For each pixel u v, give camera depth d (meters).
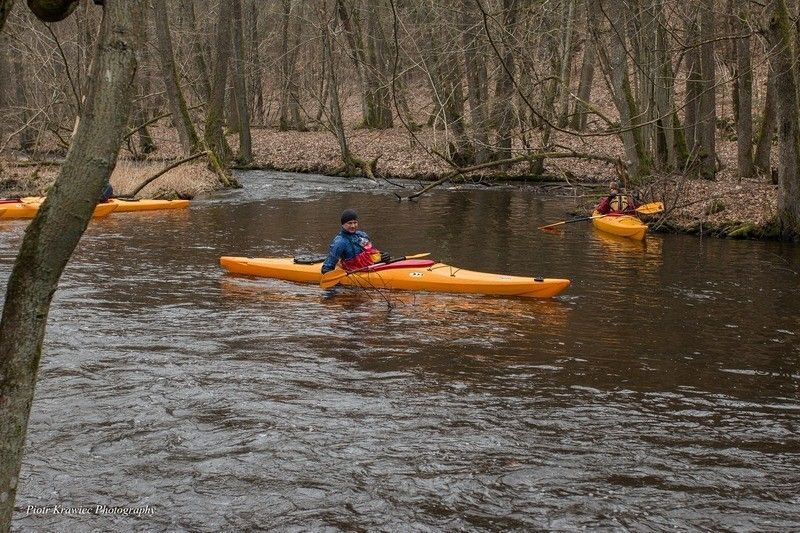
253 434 5.85
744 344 8.38
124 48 2.26
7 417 2.33
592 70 30.41
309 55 41.34
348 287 10.78
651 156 22.83
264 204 20.75
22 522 4.55
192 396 6.61
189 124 27.02
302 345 8.15
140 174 22.91
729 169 23.86
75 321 8.88
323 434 5.88
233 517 4.68
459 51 22.61
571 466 5.39
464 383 7.05
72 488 4.97
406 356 7.82
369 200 22.03
